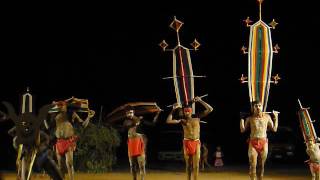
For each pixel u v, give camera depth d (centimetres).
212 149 2988
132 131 1612
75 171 2230
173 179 2003
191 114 1497
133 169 1616
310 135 1502
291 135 2928
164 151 2889
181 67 1544
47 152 1184
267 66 1491
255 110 1430
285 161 2877
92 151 2209
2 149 3083
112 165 2491
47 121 1536
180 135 2970
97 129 2195
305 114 1511
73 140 1547
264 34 1501
